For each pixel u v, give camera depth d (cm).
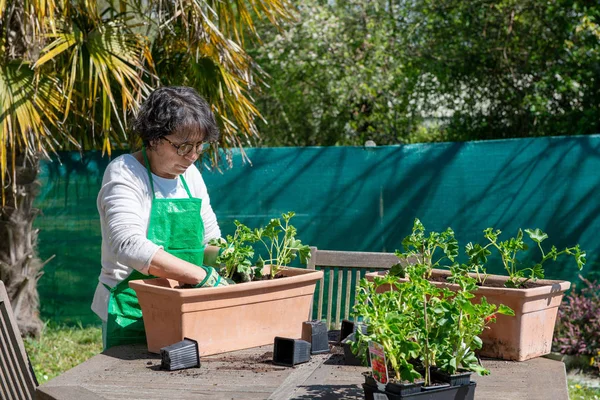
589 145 555
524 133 827
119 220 218
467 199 573
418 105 920
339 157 589
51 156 617
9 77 443
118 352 214
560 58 802
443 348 161
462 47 853
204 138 225
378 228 586
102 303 234
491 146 569
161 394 174
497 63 841
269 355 208
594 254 555
